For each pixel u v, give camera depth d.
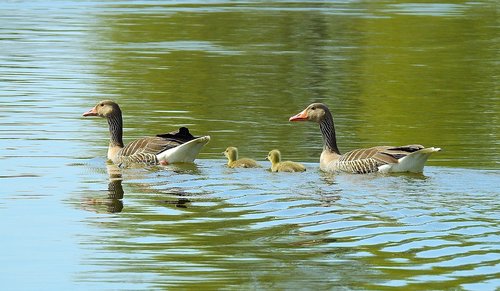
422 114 26.52
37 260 13.80
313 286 12.68
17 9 49.69
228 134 23.28
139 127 23.94
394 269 13.26
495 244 14.17
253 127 24.22
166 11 49.22
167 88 29.67
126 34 41.44
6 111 25.41
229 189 17.59
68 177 18.78
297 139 22.95
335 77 32.38
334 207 16.20
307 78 32.00
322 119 20.27
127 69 33.00
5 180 18.44
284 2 54.22
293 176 18.84
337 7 51.91
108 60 34.78
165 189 17.77
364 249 14.06
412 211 15.87
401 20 46.91
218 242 14.52
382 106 27.61
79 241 14.61
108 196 17.25
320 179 18.58
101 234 14.97
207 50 37.62
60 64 33.66
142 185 18.06
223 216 15.84
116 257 13.95
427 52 38.12
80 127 23.86
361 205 16.31
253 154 21.11
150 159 19.94
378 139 23.22
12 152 20.92
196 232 15.00
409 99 28.80
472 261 13.52
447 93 29.94
